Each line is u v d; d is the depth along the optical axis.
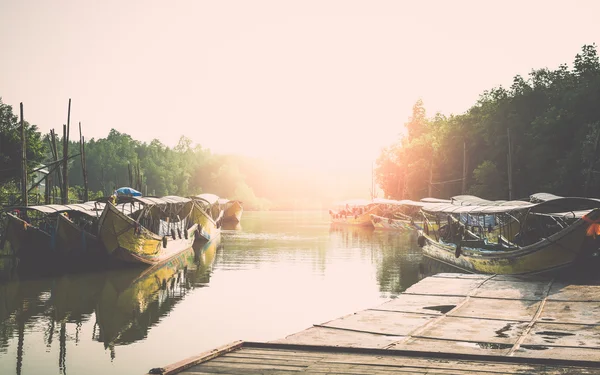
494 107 57.50
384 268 27.06
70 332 15.13
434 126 83.81
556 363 8.96
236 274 25.30
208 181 144.88
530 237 23.61
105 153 123.69
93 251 26.73
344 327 12.66
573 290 16.80
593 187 39.06
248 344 10.60
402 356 9.71
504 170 52.88
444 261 28.12
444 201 44.41
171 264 29.23
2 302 19.23
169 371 8.30
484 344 10.95
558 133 45.81
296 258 31.33
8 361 12.55
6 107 41.91
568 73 53.47
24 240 26.14
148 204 29.33
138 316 16.95
